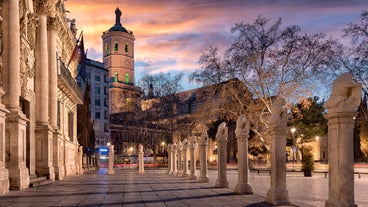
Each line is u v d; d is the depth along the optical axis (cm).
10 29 1595
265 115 3716
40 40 2206
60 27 2788
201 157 2102
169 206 1012
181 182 2084
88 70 9194
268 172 3562
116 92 11544
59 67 2600
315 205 1062
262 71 3262
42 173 2155
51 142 2262
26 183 1644
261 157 6000
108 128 9612
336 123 822
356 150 5922
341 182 806
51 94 2369
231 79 3388
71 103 3381
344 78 805
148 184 1916
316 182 2131
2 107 1384
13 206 1025
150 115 6334
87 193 1406
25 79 1900
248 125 1392
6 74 1582
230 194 1346
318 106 5275
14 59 1602
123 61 12619
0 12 1588
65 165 2906
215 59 3491
